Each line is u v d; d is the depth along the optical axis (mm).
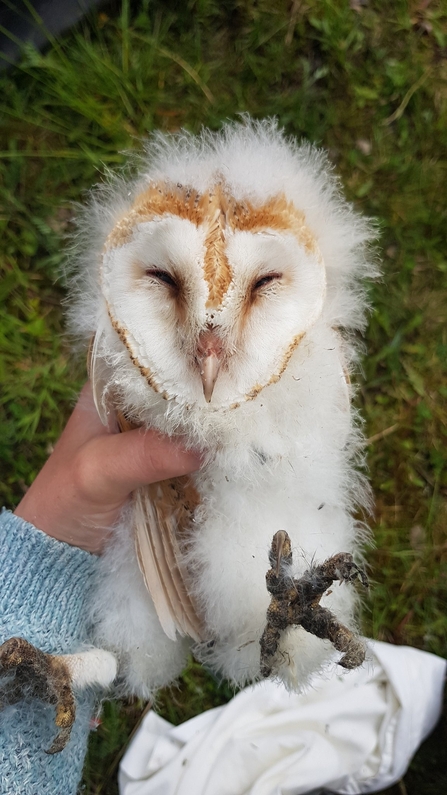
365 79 508
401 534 473
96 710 326
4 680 247
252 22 509
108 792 432
